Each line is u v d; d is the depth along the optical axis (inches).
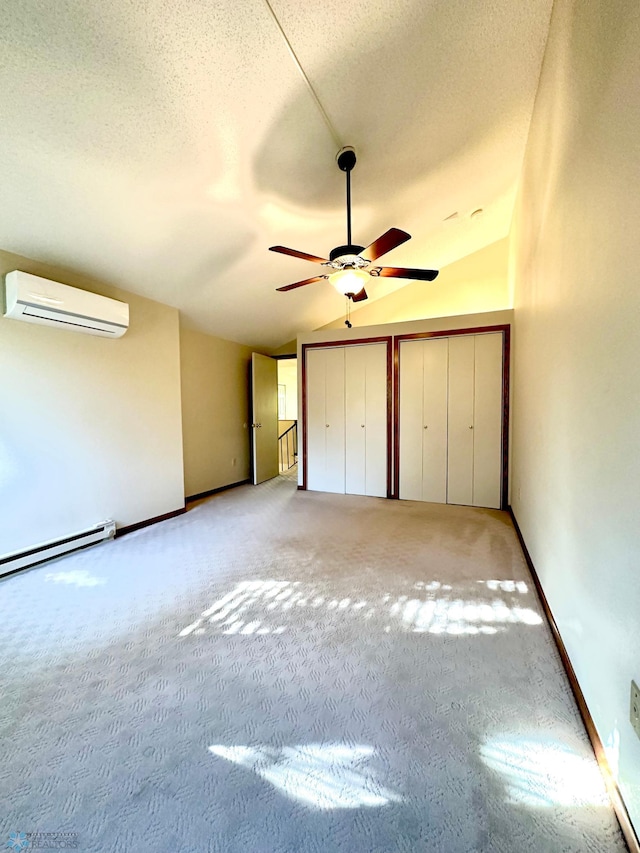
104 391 122.3
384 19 64.0
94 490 119.8
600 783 42.5
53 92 64.1
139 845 36.9
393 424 181.0
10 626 74.7
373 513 156.1
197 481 185.8
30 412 101.2
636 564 36.6
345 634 71.5
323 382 195.6
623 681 39.0
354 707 53.8
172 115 72.5
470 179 121.6
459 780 43.0
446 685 57.9
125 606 82.3
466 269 187.8
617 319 41.7
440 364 170.7
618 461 41.3
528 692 56.4
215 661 64.1
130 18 55.8
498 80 83.7
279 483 222.7
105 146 76.3
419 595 86.4
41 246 98.5
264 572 99.3
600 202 46.9
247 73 68.0
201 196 96.7
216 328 187.3
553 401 73.9
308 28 62.7
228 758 46.0
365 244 142.3
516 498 138.7
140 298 135.8
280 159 90.3
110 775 43.9
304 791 42.0
